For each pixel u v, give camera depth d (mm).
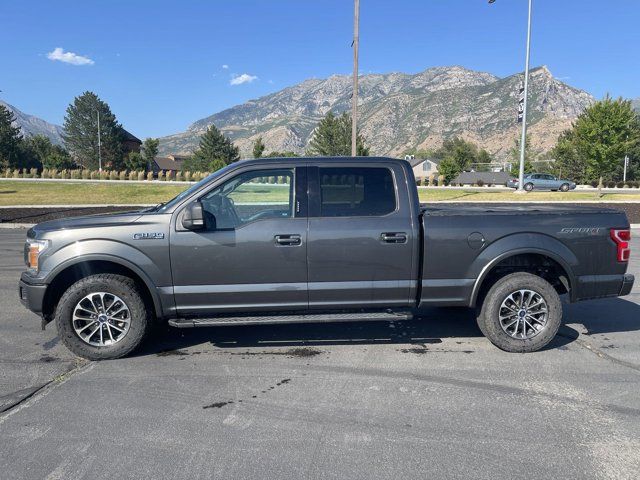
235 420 3672
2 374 4551
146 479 2957
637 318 6387
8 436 3439
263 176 4945
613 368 4676
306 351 5168
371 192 4992
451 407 3869
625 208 22469
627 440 3389
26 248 4973
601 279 5164
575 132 51031
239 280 4848
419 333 5766
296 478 2965
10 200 27203
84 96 94375
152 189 34969
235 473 3012
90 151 94188
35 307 4812
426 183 58500
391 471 3029
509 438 3408
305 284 4906
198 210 4656
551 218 5090
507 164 112375
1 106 82188
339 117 66062
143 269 4762
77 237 4762
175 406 3900
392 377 4465
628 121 46312
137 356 5023
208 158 87125
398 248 4930
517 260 5246
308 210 4906
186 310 4883
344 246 4875
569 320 6301
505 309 5109
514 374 4531
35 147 92125
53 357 4996
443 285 5020
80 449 3279
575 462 3127
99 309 4883
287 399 4020
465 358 4953
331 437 3426
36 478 2963
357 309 5168
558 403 3936
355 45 23109
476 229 4988
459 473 3010
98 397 4062
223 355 5051
